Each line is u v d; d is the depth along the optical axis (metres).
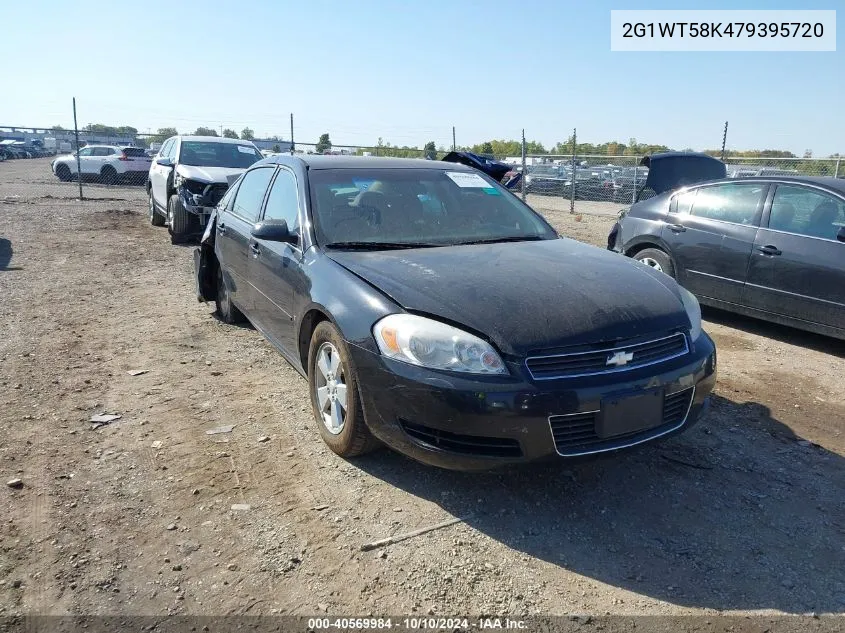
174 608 2.43
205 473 3.36
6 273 8.07
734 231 6.39
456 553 2.78
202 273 6.24
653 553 2.82
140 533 2.85
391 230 3.99
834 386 4.98
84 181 24.53
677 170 9.05
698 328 3.37
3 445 3.59
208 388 4.52
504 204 4.62
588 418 2.86
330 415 3.58
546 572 2.68
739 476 3.50
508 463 2.82
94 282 7.78
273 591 2.53
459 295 3.05
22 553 2.70
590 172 21.56
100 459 3.47
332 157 4.74
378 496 3.19
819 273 5.68
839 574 2.72
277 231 3.98
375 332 3.05
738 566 2.75
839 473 3.58
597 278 3.38
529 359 2.81
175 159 11.45
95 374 4.72
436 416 2.84
